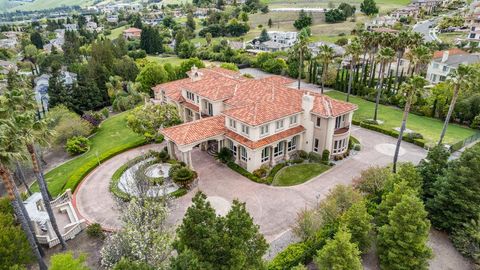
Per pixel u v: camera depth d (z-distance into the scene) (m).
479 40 111.25
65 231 31.89
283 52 116.62
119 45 122.88
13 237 25.27
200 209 20.52
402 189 28.77
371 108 65.69
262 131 40.09
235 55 117.19
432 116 60.31
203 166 43.16
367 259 27.91
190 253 18.14
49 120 29.52
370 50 69.88
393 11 184.00
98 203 36.41
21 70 117.12
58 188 40.88
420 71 82.06
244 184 38.88
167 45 148.88
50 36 189.50
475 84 41.16
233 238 19.39
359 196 30.23
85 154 52.22
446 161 33.00
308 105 42.34
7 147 23.66
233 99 46.94
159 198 30.69
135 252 23.00
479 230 27.58
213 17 179.38
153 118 49.56
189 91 51.41
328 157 43.03
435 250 28.98
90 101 74.00
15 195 24.89
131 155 47.62
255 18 190.88
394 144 49.28
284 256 25.75
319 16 180.00
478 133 51.97
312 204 34.78
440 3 195.25
